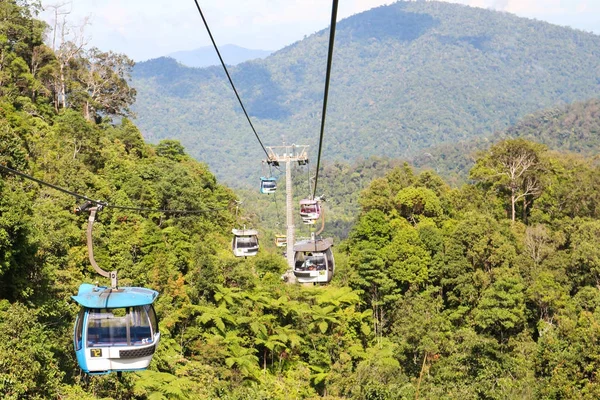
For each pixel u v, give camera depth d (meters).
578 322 46.59
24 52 79.94
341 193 188.50
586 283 60.47
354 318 56.69
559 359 41.53
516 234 72.56
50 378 28.77
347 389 48.69
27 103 66.88
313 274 35.22
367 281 61.25
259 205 178.38
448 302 63.16
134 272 46.78
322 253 35.53
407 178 88.25
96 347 16.81
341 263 67.06
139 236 52.00
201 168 97.44
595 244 62.19
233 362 47.28
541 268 61.91
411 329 50.69
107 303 16.81
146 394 38.47
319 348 54.78
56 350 31.98
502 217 85.69
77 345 16.97
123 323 16.94
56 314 33.66
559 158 98.81
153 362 41.28
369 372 48.72
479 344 47.31
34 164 48.94
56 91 85.50
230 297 53.25
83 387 33.56
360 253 63.16
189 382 41.06
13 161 40.50
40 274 34.03
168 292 49.25
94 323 16.88
